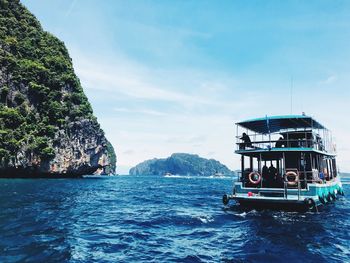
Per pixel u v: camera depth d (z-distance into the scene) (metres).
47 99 80.00
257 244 11.13
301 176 19.45
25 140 69.94
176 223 14.99
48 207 19.73
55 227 13.31
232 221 15.63
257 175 19.16
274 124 21.23
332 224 15.21
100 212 18.48
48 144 74.44
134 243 11.05
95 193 34.16
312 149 17.95
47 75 83.00
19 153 67.44
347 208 21.61
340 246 11.21
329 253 10.24
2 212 16.78
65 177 82.81
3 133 66.88
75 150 82.81
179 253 9.91
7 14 92.88
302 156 19.81
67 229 13.05
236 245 10.99
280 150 18.34
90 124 89.25
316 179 18.94
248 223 15.09
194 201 26.39
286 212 18.47
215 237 12.17
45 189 36.31
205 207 21.55
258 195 18.69
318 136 22.61
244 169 20.66
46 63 87.75
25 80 78.25
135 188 48.38
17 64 78.81
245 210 19.42
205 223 15.05
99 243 10.91
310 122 20.31
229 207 21.28
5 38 85.00
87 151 87.50
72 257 9.14
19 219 14.83
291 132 19.53
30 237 11.29
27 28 94.25
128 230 13.25
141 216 17.03
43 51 92.12
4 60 76.50
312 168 19.12
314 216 17.31
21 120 72.50
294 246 10.95
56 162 75.50
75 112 85.19
